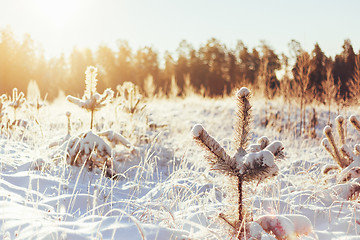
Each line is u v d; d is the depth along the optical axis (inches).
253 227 97.8
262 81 668.1
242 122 102.5
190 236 99.7
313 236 116.6
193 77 1870.1
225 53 1812.3
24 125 298.4
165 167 249.8
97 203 144.3
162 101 738.8
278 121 519.8
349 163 179.9
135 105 326.3
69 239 92.1
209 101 708.7
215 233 98.6
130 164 240.7
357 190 156.4
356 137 354.3
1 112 293.4
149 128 391.9
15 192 142.0
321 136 455.2
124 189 181.3
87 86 225.5
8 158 201.0
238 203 103.3
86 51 2183.8
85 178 188.9
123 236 95.3
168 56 2010.3
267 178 100.3
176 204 143.7
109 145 222.4
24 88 2151.8
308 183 187.8
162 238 96.3
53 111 529.0
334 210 144.0
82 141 207.3
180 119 519.5
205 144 98.9
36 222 102.3
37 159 191.9
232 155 103.0
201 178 187.0
